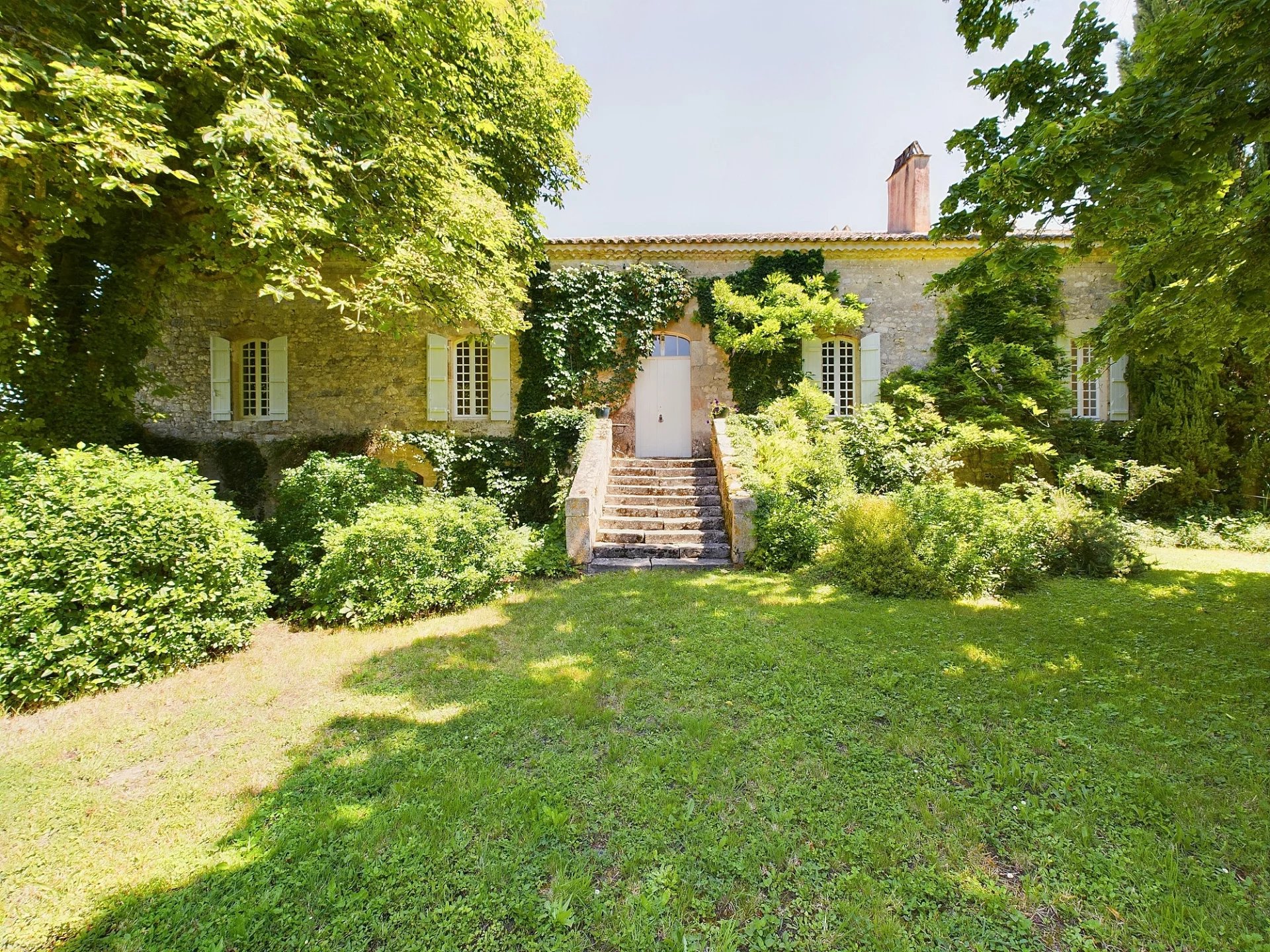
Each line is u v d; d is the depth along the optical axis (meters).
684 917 1.69
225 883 1.86
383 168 6.10
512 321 8.26
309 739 2.84
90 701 3.31
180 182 5.87
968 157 4.21
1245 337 4.82
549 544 7.43
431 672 3.72
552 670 3.73
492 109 8.12
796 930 1.63
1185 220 4.29
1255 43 2.83
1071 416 10.31
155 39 4.83
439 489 10.29
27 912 1.74
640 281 10.45
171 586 3.82
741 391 10.72
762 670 3.63
